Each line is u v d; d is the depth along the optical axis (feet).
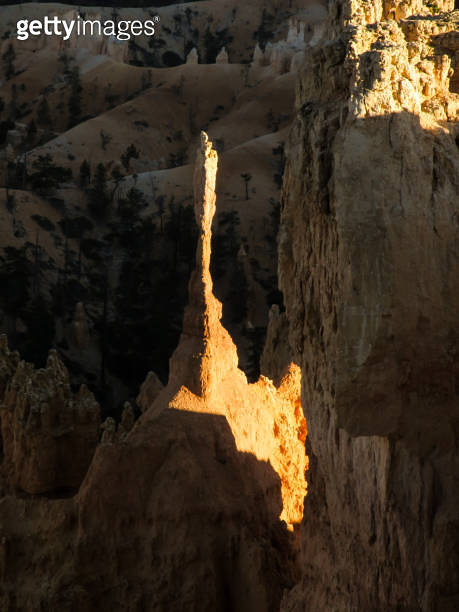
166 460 53.21
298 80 42.19
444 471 34.99
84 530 51.39
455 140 35.32
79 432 64.08
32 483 62.23
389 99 33.96
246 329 297.53
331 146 36.04
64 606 48.83
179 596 49.44
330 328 36.04
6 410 68.13
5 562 52.85
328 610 40.06
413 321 33.09
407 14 41.34
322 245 37.17
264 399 63.62
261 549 49.90
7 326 288.30
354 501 39.27
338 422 33.60
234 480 54.60
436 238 33.47
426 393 34.19
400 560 35.83
